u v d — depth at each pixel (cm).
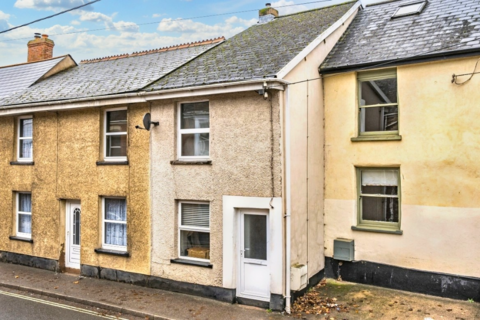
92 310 884
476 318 780
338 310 837
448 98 901
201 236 976
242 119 900
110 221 1109
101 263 1091
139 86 1078
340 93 1041
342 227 1032
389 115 1004
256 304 877
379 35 1095
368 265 994
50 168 1197
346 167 1030
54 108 1158
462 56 873
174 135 995
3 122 1303
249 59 1014
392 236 963
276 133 859
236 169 903
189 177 966
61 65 1595
